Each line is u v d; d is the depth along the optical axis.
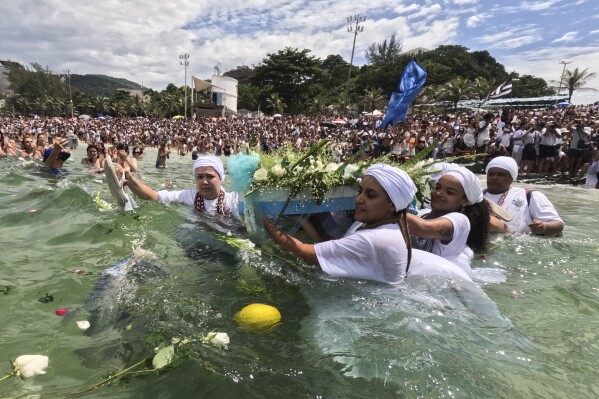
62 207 4.88
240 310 2.25
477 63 99.75
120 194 4.39
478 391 1.62
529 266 3.35
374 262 2.46
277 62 83.44
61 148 8.95
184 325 2.07
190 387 1.60
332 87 98.25
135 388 1.60
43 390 1.59
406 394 1.59
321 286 2.54
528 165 12.05
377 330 2.06
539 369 1.81
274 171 2.95
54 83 115.38
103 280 2.64
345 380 1.67
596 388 1.69
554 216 4.32
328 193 3.09
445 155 15.13
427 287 2.53
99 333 2.04
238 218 3.79
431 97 60.28
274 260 2.92
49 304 2.40
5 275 2.85
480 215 3.47
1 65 111.69
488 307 2.40
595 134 13.12
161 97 102.31
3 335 2.03
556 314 2.42
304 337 2.00
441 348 1.92
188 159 21.42
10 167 9.49
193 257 3.07
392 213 2.55
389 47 103.62
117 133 34.94
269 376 1.68
